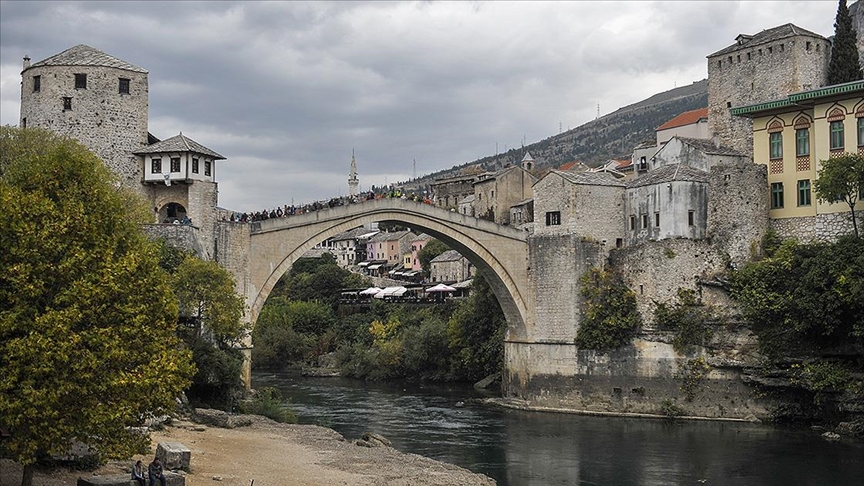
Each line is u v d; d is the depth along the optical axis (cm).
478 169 17950
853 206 7938
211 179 8481
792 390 7931
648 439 7281
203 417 6550
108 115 8362
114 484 3850
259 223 8175
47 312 3481
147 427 5659
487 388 10850
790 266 8038
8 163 6656
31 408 3331
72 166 4225
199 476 4681
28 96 8419
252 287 8125
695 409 8381
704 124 11725
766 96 9800
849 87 8100
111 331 3588
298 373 13438
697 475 5934
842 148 8262
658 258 8762
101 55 8525
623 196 9488
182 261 7019
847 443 6938
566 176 9306
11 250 3578
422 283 16688
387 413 8819
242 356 7406
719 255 8712
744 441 7088
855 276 7294
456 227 9175
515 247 9412
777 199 8881
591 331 8906
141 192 8331
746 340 8244
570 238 9144
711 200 8831
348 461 5619
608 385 8819
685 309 8562
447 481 5241
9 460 4169
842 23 9650
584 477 5919
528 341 9375
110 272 3672
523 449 6881
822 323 7500
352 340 14438
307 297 17188
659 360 8594
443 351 11912
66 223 3697
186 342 6825
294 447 5953
